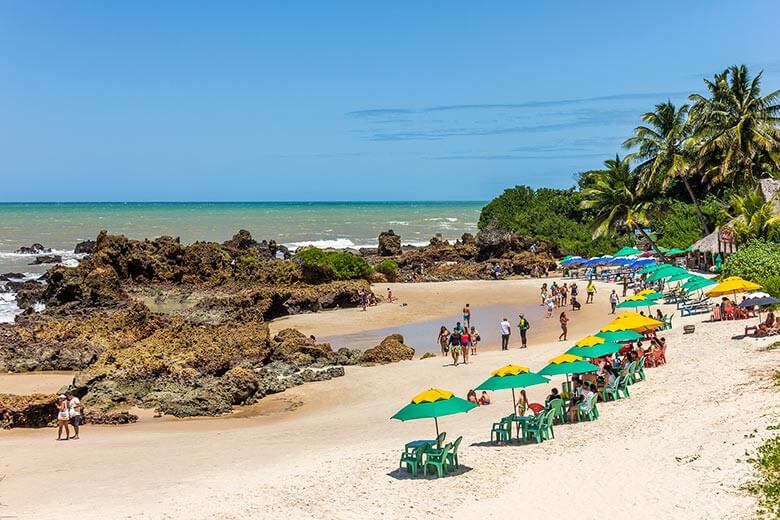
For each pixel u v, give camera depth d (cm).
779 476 1884
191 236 15288
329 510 2023
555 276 9075
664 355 3625
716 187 10100
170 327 5125
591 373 3194
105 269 7388
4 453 2928
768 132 7606
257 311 6159
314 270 7912
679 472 2069
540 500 2006
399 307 6925
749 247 5688
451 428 2986
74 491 2353
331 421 3353
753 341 3719
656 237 9944
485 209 12275
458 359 4503
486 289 7806
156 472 2569
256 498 2147
